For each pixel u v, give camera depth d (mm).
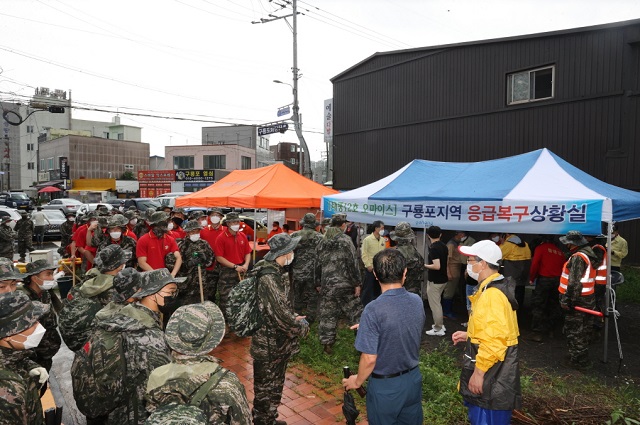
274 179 9984
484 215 6684
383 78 17875
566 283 5461
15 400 2182
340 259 5941
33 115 67000
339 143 19938
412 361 2895
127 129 74000
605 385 5051
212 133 65000
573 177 6715
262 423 3693
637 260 11516
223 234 7066
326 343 5859
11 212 19406
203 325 1943
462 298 9070
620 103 11750
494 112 14375
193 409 1677
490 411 2969
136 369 2463
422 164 9406
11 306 2281
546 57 13117
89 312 3365
